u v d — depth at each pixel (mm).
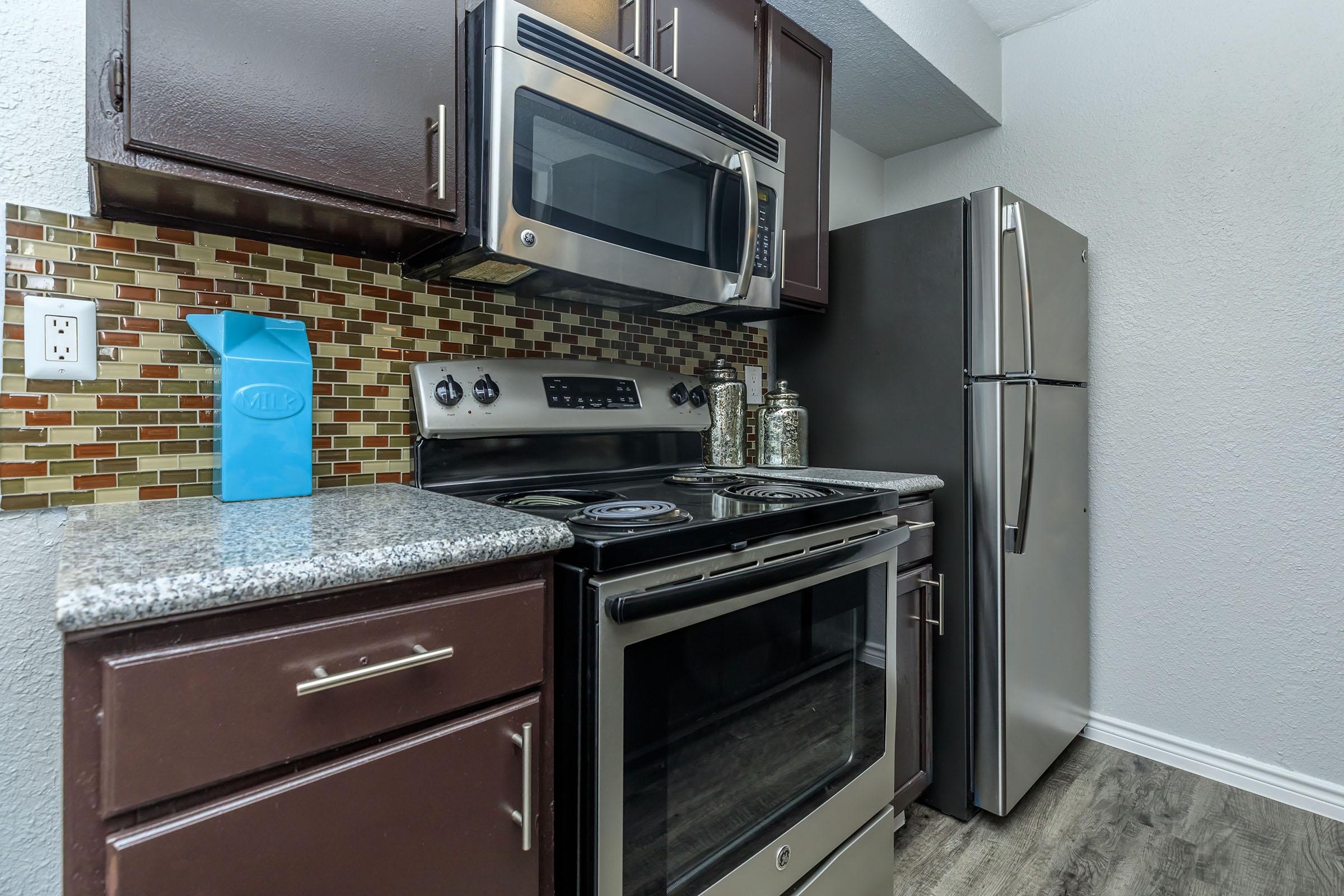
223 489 954
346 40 888
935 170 2410
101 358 913
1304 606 1731
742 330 1984
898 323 1774
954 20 1987
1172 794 1782
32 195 862
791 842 1073
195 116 768
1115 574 2035
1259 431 1791
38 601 875
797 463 1750
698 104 1274
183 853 534
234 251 1023
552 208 1064
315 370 1110
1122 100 2004
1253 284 1795
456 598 706
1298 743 1741
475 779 719
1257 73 1782
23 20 859
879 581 1298
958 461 1649
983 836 1601
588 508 1012
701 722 927
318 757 617
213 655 548
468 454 1267
